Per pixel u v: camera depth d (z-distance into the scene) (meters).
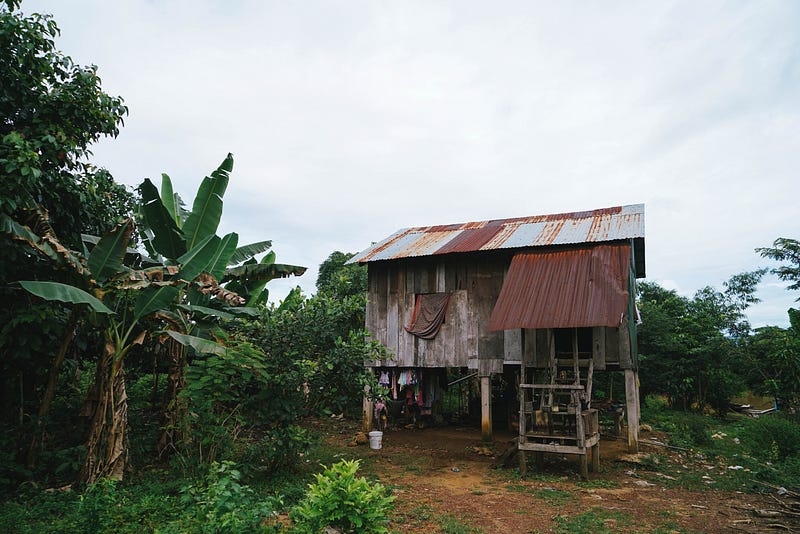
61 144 9.52
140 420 12.84
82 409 9.15
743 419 23.02
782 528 7.61
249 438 10.58
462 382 23.02
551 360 12.33
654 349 25.77
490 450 13.84
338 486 5.79
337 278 25.30
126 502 7.25
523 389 11.55
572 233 15.00
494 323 12.40
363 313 18.91
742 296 32.47
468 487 10.17
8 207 8.12
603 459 12.79
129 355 13.62
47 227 8.77
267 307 10.90
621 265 13.08
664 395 27.44
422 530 7.36
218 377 8.69
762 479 11.01
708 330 26.44
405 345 16.28
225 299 9.95
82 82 10.15
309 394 10.39
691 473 11.56
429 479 10.83
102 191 11.82
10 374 10.30
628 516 8.17
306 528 5.64
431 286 16.34
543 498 9.27
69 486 8.52
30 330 9.21
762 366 24.55
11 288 9.49
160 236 10.54
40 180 9.45
